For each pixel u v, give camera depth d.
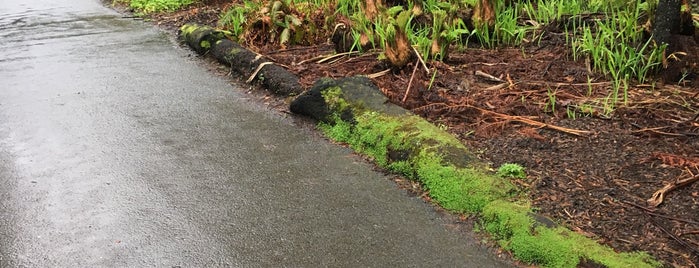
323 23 5.72
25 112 4.05
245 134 3.63
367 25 5.11
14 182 3.03
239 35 5.64
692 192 2.59
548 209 2.53
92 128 3.75
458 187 2.71
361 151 3.34
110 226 2.61
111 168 3.18
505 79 4.25
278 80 4.32
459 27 5.04
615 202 2.55
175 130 3.70
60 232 2.56
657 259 2.16
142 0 8.02
